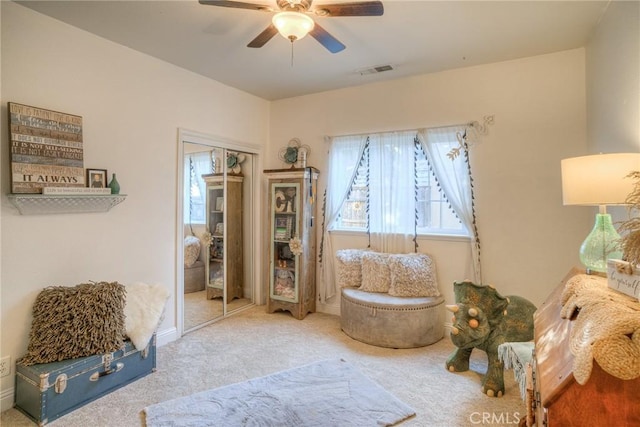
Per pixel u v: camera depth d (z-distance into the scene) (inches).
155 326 101.4
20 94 86.7
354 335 129.0
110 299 92.5
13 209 85.7
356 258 144.2
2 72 83.5
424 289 129.3
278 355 115.3
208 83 141.6
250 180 169.8
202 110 139.2
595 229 68.0
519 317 95.0
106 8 89.0
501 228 125.3
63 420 79.8
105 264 105.9
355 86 151.9
